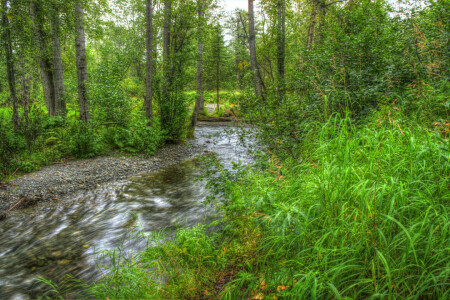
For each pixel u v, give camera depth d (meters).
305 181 3.39
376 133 3.38
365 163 2.98
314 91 5.40
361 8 6.78
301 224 2.49
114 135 11.33
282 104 4.98
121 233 4.52
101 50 17.34
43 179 7.21
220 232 3.73
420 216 2.12
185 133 14.79
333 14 6.96
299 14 14.92
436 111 3.82
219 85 34.59
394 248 2.04
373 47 5.41
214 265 2.85
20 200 5.90
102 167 8.80
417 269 1.94
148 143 11.55
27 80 10.30
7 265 3.64
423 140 2.93
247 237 3.10
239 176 4.55
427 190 2.24
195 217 4.89
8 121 9.77
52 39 10.51
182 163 10.26
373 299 1.80
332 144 3.45
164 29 13.00
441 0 5.07
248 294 2.30
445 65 4.51
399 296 1.79
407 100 4.30
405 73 4.81
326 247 2.35
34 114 10.21
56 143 9.98
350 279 2.08
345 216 2.44
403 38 5.49
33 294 3.02
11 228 4.83
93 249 4.01
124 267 3.01
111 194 6.68
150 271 2.88
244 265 2.74
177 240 3.45
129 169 9.02
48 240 4.36
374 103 4.90
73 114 14.63
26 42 8.70
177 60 12.59
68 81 17.94
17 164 7.63
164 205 5.82
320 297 1.94
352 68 5.33
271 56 13.86
